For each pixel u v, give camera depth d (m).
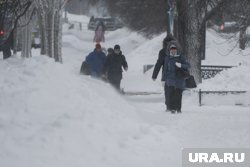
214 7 59.44
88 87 28.00
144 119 30.11
